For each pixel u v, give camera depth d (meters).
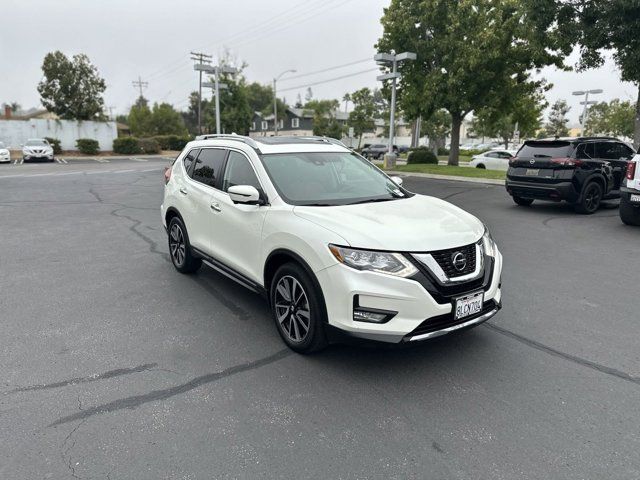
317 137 5.26
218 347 3.89
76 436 2.74
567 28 13.35
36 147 32.34
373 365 3.58
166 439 2.72
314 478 2.42
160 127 66.44
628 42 12.59
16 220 9.70
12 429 2.80
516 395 3.17
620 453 2.59
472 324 3.37
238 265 4.38
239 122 46.41
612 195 10.58
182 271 5.82
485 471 2.46
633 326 4.30
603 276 5.82
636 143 13.93
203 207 4.94
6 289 5.32
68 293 5.19
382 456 2.58
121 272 6.00
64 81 41.09
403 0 22.05
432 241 3.24
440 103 21.81
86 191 14.89
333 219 3.47
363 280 3.12
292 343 3.76
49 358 3.69
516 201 11.61
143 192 14.70
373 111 56.34
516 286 5.45
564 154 9.85
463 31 20.42
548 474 2.44
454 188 15.31
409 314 3.10
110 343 3.96
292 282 3.70
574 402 3.09
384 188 4.57
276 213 3.81
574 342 3.97
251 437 2.74
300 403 3.08
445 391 3.22
